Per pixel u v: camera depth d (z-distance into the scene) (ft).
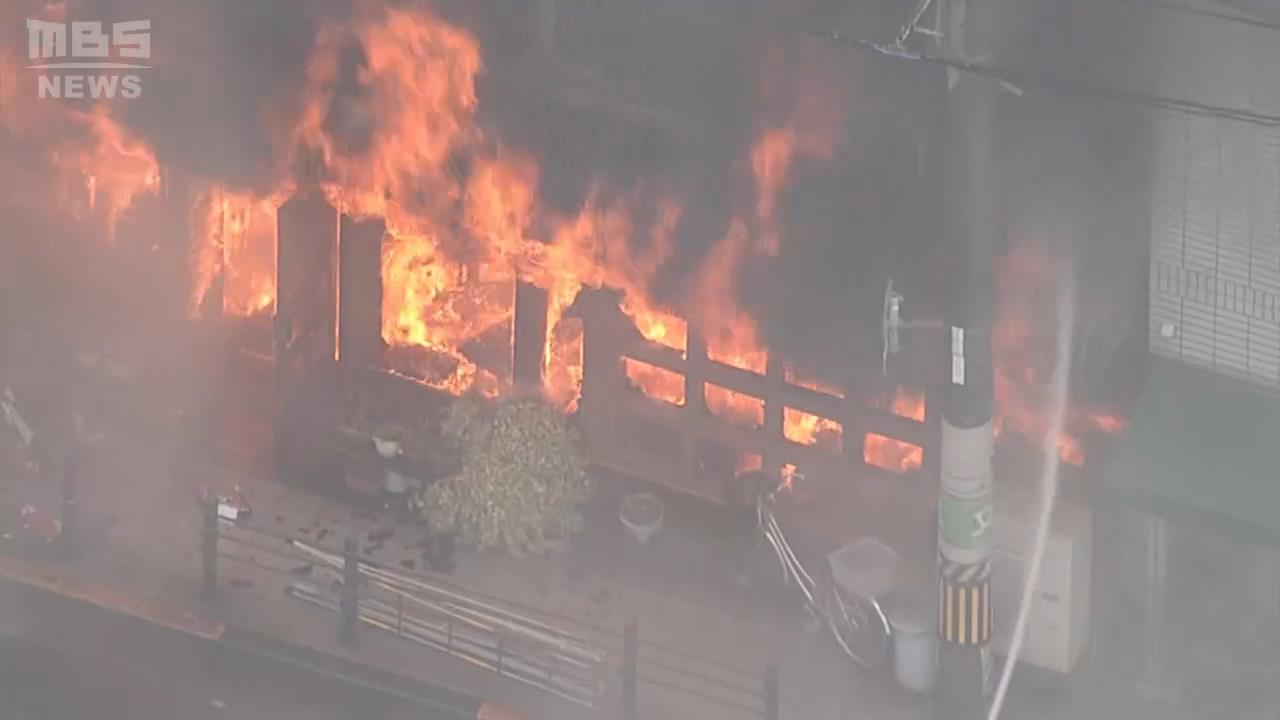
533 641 202.59
